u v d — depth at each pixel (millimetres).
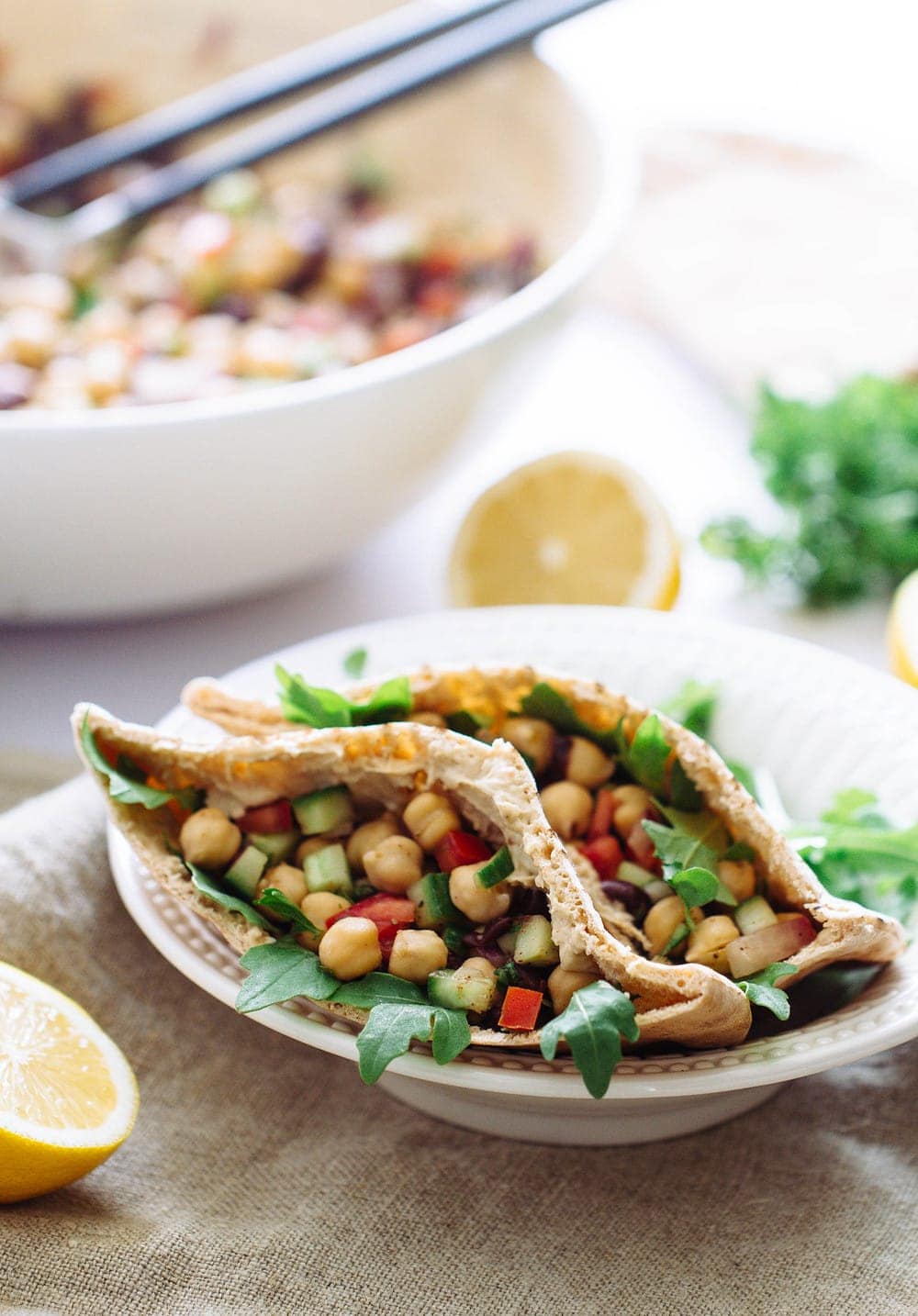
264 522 830
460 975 665
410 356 819
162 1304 655
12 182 1017
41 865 734
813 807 747
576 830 706
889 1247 668
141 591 841
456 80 918
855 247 1068
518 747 711
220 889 693
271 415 796
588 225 934
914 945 693
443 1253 668
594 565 867
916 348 962
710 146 1216
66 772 808
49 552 815
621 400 1015
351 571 915
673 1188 685
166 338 908
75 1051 688
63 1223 668
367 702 711
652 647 776
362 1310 655
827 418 889
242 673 762
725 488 951
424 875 691
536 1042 654
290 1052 725
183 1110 709
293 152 937
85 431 781
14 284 938
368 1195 681
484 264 957
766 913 685
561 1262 666
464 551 876
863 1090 710
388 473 842
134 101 1037
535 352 862
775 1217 676
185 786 707
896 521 878
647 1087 652
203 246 950
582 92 941
